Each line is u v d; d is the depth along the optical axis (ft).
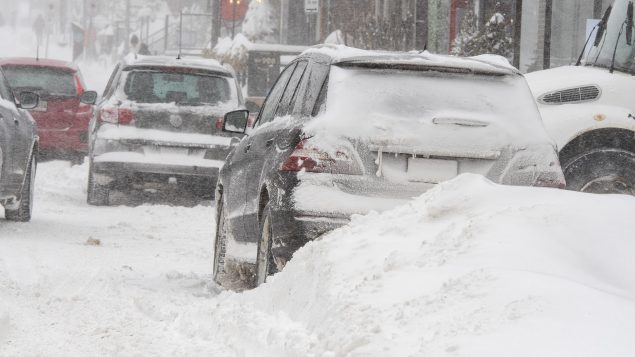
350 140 63.77
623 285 43.11
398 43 250.78
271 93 82.23
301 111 68.18
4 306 65.00
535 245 44.98
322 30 379.96
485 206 50.93
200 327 55.67
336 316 44.42
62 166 186.91
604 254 44.73
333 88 65.72
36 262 85.92
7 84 116.26
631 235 45.68
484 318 38.27
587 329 35.91
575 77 96.84
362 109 64.69
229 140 139.23
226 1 464.65
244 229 76.02
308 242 57.52
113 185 139.64
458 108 65.51
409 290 43.88
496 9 237.45
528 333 36.22
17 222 117.39
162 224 123.03
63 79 186.91
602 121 93.86
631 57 98.07
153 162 137.69
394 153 64.03
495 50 190.29
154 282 78.38
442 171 64.39
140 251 98.99
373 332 40.86
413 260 46.91
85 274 78.69
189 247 103.60
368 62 66.28
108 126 138.62
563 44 288.10
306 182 63.31
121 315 62.28
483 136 64.95
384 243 50.67
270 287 55.36
